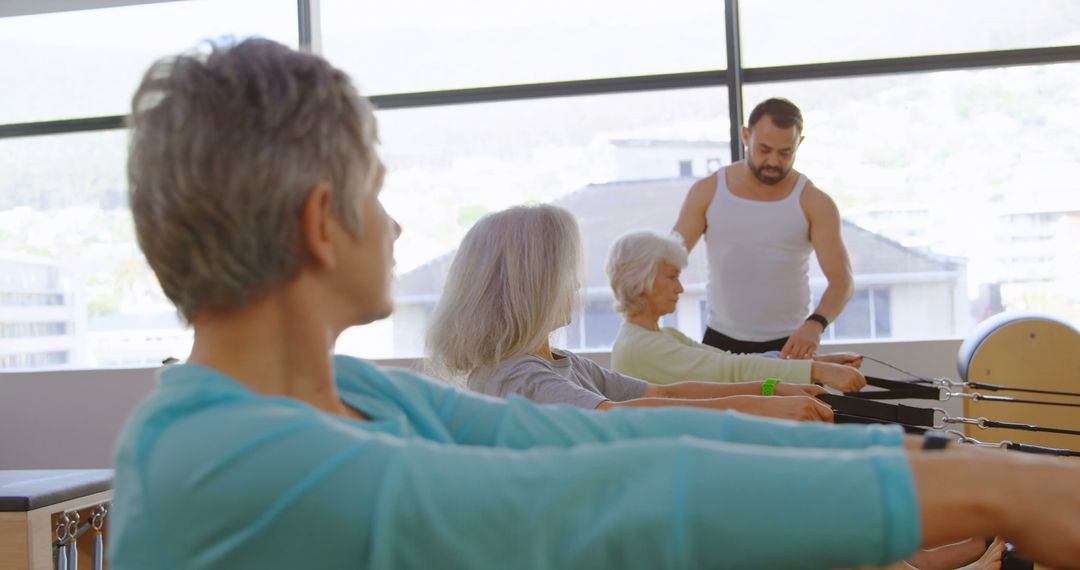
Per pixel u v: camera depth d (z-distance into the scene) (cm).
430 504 47
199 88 58
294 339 62
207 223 58
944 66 466
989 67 465
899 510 43
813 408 165
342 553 48
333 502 48
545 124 495
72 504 225
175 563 51
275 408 53
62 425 500
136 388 497
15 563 211
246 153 57
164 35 515
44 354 527
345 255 62
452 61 497
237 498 49
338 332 65
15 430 502
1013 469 44
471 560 47
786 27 477
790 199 359
